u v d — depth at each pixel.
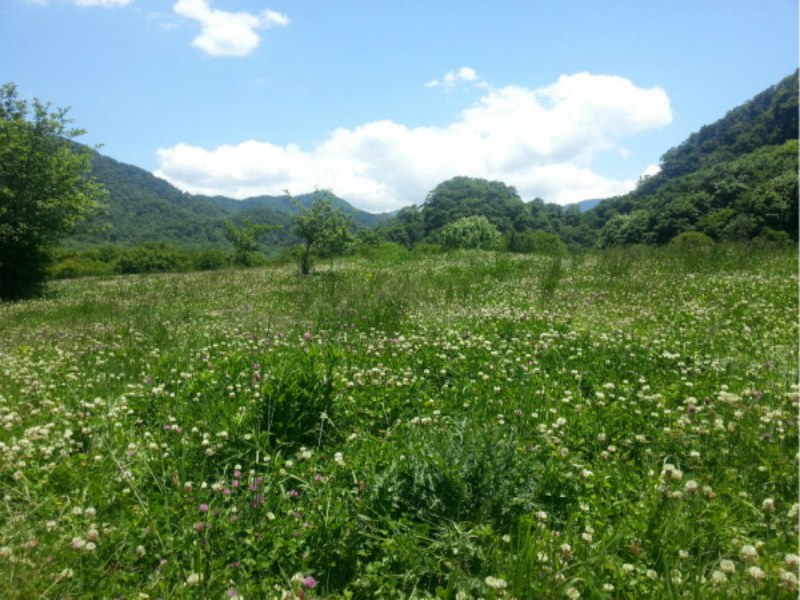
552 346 6.13
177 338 8.04
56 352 7.41
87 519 2.80
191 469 3.45
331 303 11.20
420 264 20.81
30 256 20.91
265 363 5.17
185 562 2.53
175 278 21.97
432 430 3.63
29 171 20.58
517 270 16.62
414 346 6.53
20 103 21.38
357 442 3.86
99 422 4.12
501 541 2.58
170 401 4.71
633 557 2.41
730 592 2.12
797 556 2.14
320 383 4.30
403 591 2.39
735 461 3.13
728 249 15.26
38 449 3.70
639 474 3.23
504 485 2.93
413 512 2.87
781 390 4.15
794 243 15.64
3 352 7.66
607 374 5.12
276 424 3.94
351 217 20.77
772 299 8.53
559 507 2.89
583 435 3.79
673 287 10.86
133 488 3.02
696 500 2.68
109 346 7.60
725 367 5.08
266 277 19.77
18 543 2.58
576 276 13.95
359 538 2.68
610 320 8.17
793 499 2.74
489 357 5.88
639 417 3.95
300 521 2.82
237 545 2.64
